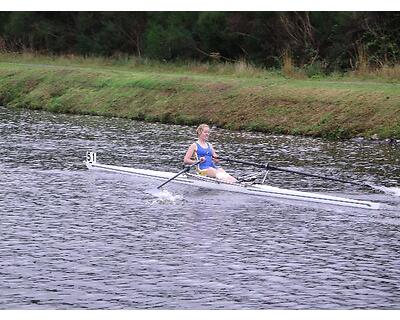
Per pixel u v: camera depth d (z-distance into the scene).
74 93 42.81
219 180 20.31
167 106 37.72
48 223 17.33
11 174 22.56
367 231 16.70
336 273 14.11
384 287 13.41
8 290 13.19
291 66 41.62
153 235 16.45
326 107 32.78
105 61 54.19
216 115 35.44
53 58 57.22
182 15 54.56
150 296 13.00
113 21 58.50
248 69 43.41
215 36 51.53
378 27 43.50
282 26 48.28
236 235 16.47
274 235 16.47
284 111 33.72
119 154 26.31
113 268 14.34
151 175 21.95
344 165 24.44
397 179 22.02
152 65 50.81
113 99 40.62
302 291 13.24
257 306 12.61
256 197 19.67
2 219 17.58
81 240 16.05
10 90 45.59
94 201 19.38
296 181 21.83
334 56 44.47
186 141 29.89
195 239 16.17
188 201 19.38
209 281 13.70
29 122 35.97
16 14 61.88
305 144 29.19
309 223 17.34
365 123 30.88
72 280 13.69
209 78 40.06
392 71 38.25
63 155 25.94
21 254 15.08
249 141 30.02
